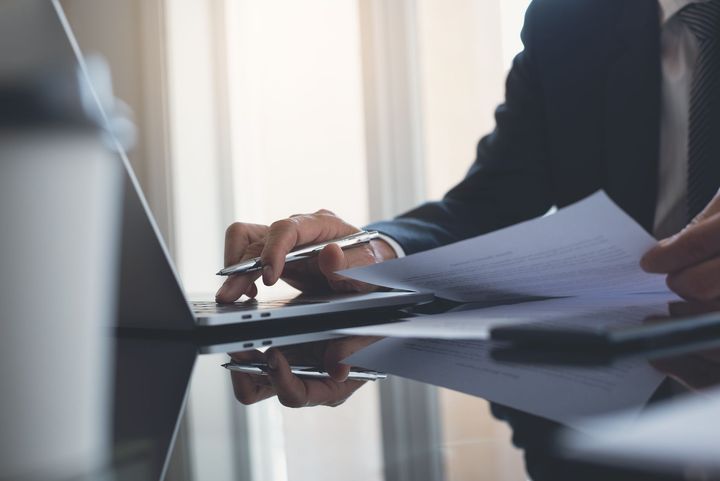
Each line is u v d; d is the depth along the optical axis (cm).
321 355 46
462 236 113
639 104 116
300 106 354
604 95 122
